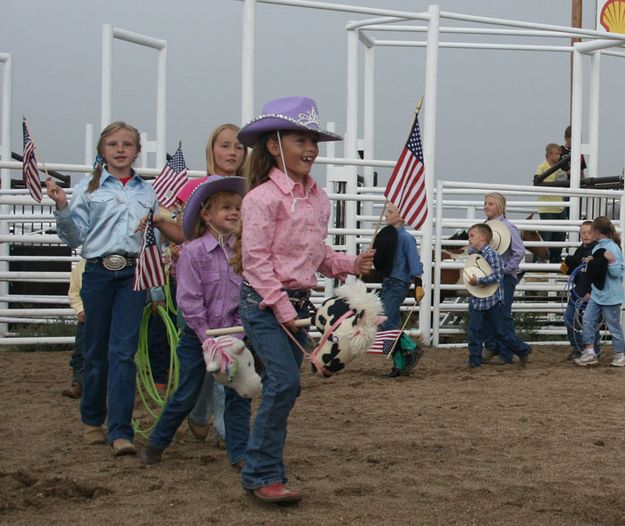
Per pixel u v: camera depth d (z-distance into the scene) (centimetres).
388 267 1370
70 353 1628
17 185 2044
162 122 1962
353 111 1834
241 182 774
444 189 1753
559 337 1927
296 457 830
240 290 725
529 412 1076
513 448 884
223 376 729
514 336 1489
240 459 775
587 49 2083
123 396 842
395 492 716
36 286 1905
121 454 830
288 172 679
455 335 1848
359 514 658
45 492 713
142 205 861
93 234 849
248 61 1470
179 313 855
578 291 1549
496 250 1496
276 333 669
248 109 1474
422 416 1048
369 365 1480
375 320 665
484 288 1462
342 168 1784
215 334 725
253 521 639
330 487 728
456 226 1802
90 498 713
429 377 1360
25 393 1210
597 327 1577
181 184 1078
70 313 1672
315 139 681
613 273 1523
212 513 657
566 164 2191
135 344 852
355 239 1741
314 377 1356
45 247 1878
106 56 1800
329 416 1044
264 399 670
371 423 1003
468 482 751
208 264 771
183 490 720
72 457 837
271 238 665
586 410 1094
